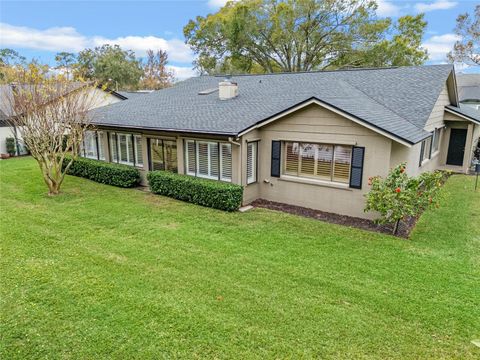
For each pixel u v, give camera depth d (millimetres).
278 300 6070
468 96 41281
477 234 9375
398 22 34094
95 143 17125
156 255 7875
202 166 12883
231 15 33344
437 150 17922
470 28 33375
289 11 33250
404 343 5035
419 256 7957
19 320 5461
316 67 36281
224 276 6914
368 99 12977
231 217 10719
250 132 11844
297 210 11664
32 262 7434
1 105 22766
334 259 7770
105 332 5195
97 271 7059
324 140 10969
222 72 37844
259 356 4742
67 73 14328
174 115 14375
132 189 14453
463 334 5246
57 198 12734
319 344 4984
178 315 5602
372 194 9406
